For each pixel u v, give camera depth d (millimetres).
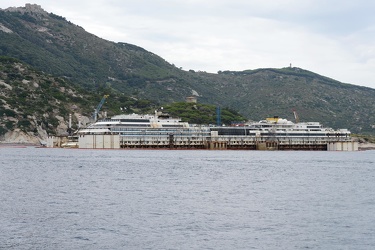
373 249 94250
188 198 149125
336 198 153125
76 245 95250
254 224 112875
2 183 179375
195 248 94125
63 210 126312
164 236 101938
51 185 175875
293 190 172250
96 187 172250
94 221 114000
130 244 96250
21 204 133875
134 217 118812
